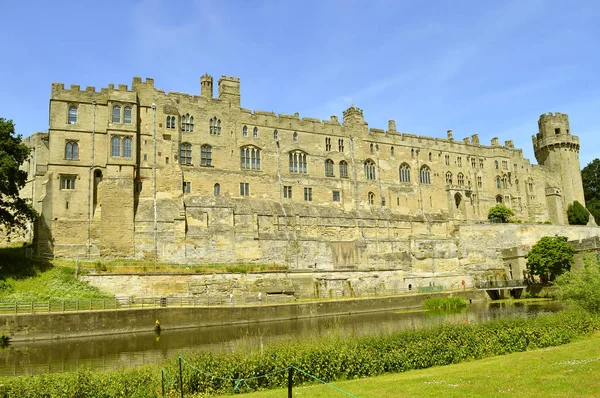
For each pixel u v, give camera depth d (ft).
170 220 232.53
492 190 373.81
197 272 203.10
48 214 213.66
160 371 77.51
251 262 237.66
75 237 216.74
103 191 221.87
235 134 277.23
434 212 342.64
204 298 191.83
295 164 295.69
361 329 150.30
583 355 82.84
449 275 277.85
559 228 315.17
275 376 78.89
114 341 144.87
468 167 367.66
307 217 269.23
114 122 230.89
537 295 256.93
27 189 252.62
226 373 77.82
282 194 284.20
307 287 226.79
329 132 312.09
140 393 71.20
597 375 67.82
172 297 189.06
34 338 146.10
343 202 306.14
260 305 188.96
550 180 403.75
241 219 251.19
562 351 88.53
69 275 185.57
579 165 412.16
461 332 98.89
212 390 75.10
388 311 214.69
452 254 290.15
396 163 335.67
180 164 256.11
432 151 353.72
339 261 264.72
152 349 130.82
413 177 340.80
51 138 221.05
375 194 320.70
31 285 176.96
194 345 135.13
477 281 274.36
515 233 305.53
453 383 69.36
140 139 243.60
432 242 286.87
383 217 306.35
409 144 344.28
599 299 124.47
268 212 262.26
